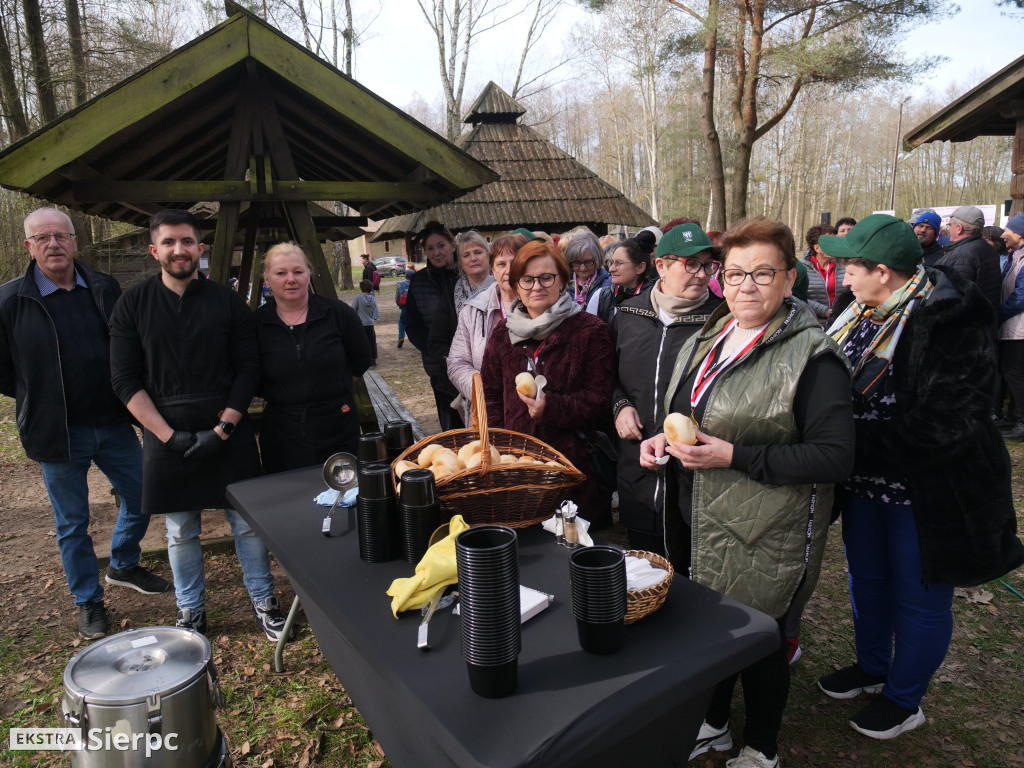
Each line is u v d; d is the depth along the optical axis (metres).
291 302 3.05
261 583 3.18
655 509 2.40
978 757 2.33
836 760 2.33
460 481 1.91
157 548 4.00
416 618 1.56
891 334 2.07
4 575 3.96
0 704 2.78
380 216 7.35
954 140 7.83
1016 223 5.59
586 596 1.34
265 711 2.68
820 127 50.28
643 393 2.46
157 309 2.82
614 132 46.31
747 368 1.90
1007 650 2.94
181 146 4.42
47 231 2.98
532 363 2.63
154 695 1.65
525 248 2.58
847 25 12.26
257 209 5.89
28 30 11.44
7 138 12.77
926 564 2.07
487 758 1.08
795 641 2.79
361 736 2.53
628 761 1.40
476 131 11.62
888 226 2.01
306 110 3.92
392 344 13.73
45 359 3.02
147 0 13.34
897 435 2.04
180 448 2.85
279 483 2.62
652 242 4.61
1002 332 5.65
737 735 2.46
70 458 3.11
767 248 1.81
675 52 13.94
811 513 1.91
